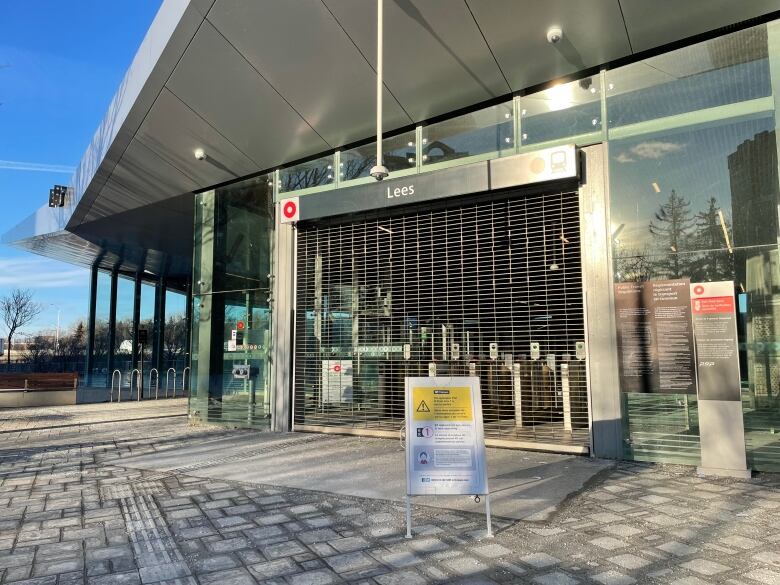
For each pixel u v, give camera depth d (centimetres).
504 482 609
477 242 859
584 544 419
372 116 908
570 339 768
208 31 825
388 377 940
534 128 801
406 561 392
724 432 626
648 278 704
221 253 1184
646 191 713
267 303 1072
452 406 456
